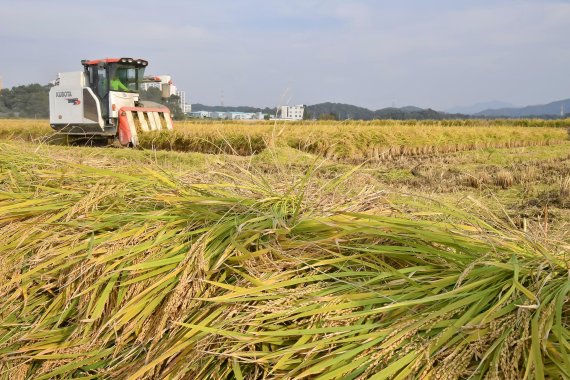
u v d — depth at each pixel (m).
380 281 1.60
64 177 2.73
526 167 10.62
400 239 1.70
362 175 3.27
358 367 1.30
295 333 1.40
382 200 2.10
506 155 14.80
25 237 2.15
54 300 1.94
